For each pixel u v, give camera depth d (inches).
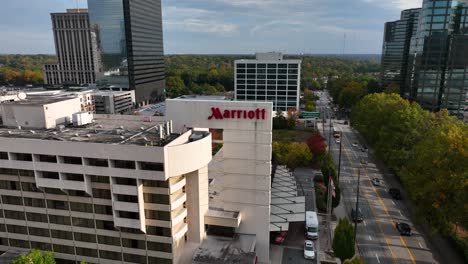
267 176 2007.9
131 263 1863.9
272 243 2332.7
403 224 2425.0
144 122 2335.1
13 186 1916.8
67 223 1897.1
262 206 2054.6
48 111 2156.7
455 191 2039.9
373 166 3885.3
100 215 1827.0
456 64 4827.8
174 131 2071.9
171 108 2048.5
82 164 1721.2
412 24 6692.9
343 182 3383.4
